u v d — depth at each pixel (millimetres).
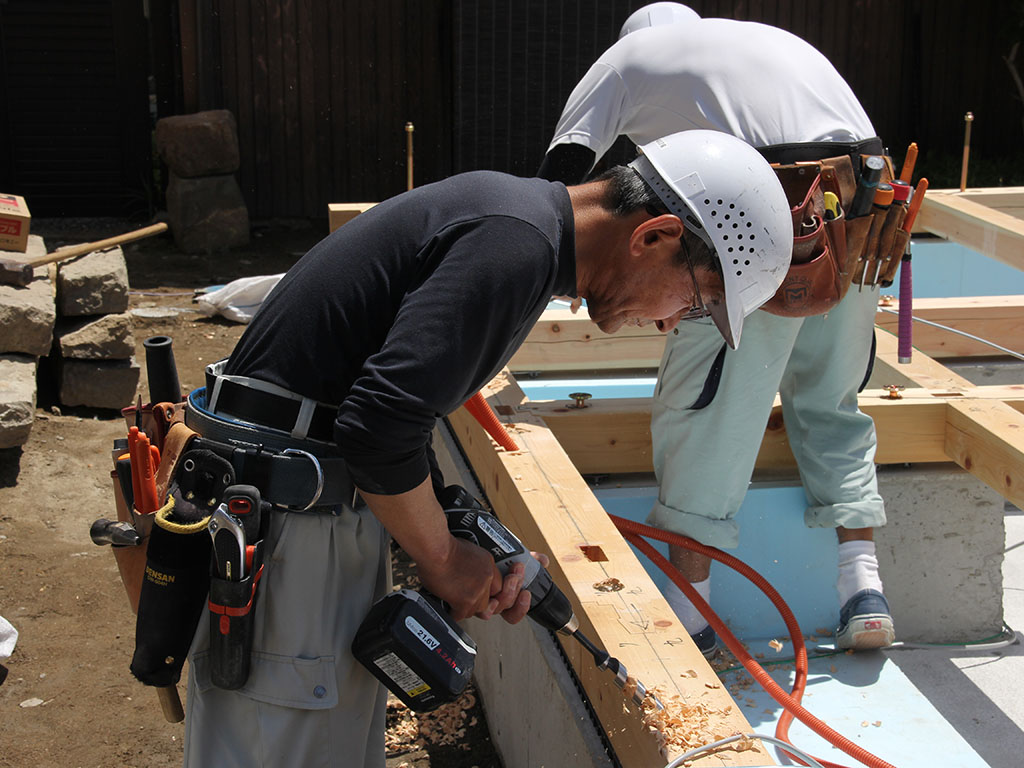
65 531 4355
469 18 9594
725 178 1705
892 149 11148
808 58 2789
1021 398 3322
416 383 1550
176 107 10414
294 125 10148
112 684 3361
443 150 10430
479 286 1572
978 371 4672
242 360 1854
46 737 3082
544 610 1936
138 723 3168
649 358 4512
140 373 6117
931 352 4656
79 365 5465
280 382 1780
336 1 9938
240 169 10148
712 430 2836
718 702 1885
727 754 1738
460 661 1816
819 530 3223
